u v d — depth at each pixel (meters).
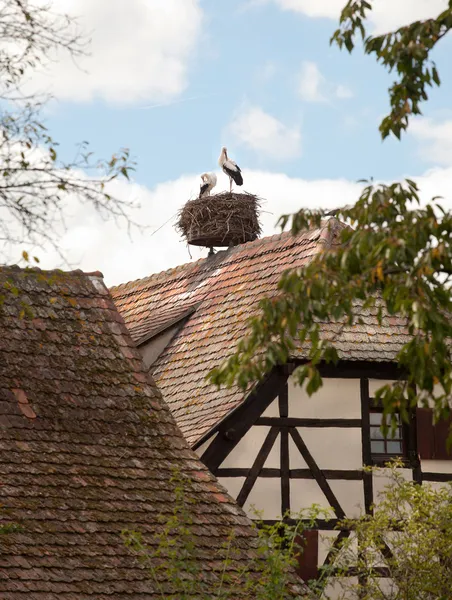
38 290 25.56
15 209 14.34
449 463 30.48
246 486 28.72
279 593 20.14
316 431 29.42
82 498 21.59
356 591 25.95
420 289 13.96
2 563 19.42
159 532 21.69
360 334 30.48
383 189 15.33
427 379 14.25
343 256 14.58
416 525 25.53
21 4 14.32
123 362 25.14
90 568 20.27
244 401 28.72
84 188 14.55
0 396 22.69
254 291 33.72
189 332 34.66
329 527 28.91
